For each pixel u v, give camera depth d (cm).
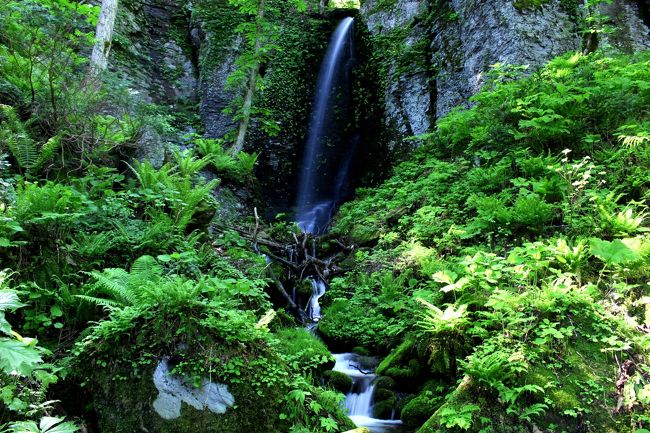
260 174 1400
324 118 1580
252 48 1412
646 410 388
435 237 758
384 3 1645
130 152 834
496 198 727
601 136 731
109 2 995
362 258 853
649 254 505
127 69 1410
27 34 684
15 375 332
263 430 387
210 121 1452
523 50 1077
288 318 701
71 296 466
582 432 387
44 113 673
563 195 645
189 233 754
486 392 426
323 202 1446
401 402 531
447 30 1323
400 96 1352
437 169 959
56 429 295
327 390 516
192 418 377
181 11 1717
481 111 948
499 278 567
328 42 1725
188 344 399
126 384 386
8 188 525
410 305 642
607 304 489
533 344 457
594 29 1062
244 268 757
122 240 579
